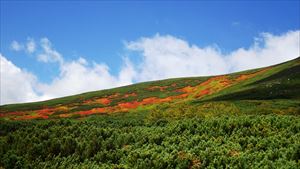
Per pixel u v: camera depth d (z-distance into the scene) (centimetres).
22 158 2095
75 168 1872
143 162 1756
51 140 2261
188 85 10269
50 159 2075
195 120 2577
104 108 8600
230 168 1623
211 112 4250
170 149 1966
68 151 2131
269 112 4300
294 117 2595
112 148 2130
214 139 2097
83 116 7762
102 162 1950
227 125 2328
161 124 2811
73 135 2356
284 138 1955
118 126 2923
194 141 2086
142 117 5528
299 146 1731
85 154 2044
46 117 7956
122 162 1892
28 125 3012
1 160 2102
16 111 9456
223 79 9650
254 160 1686
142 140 2181
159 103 8650
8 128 2869
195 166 1700
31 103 10856
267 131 2195
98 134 2327
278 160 1636
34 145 2183
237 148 1902
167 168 1712
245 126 2348
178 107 4581
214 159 1717
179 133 2342
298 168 1526
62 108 9231
